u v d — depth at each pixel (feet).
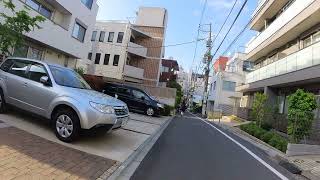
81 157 19.77
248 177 21.98
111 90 66.95
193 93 258.98
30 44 57.06
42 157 17.88
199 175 20.85
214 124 76.79
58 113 23.21
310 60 51.19
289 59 60.49
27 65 26.86
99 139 26.48
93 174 17.19
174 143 33.24
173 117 81.46
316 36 56.90
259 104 62.59
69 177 15.80
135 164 21.90
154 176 19.38
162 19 147.33
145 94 67.31
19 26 32.19
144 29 142.92
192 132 46.75
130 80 131.64
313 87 55.77
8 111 28.43
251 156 31.14
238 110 110.93
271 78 70.44
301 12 55.21
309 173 25.68
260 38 82.89
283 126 58.95
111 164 19.93
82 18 73.41
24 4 47.06
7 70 27.58
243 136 54.49
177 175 20.22
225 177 21.17
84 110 22.39
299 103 39.86
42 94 24.34
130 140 29.35
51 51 65.36
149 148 28.40
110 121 23.49
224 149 33.47
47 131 24.68
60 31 63.26
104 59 127.34
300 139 39.91
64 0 62.85
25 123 25.59
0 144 18.39
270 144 42.68
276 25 69.67
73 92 23.67
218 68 176.65
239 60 155.22
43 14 60.90
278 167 27.22
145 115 65.67
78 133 22.70
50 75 25.18
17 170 15.16
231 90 153.28
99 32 129.70
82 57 76.48
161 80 176.35
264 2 80.23
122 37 127.13
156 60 139.44
